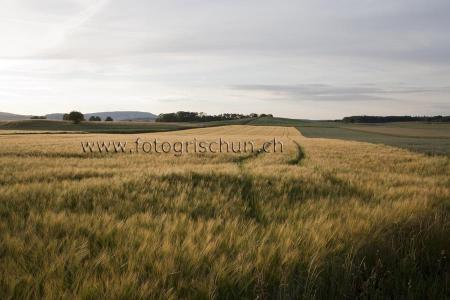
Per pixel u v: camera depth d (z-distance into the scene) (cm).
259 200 764
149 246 414
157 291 322
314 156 2534
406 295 338
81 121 14325
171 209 653
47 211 576
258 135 8075
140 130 10719
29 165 1627
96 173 1262
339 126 16362
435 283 346
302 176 1176
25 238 454
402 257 418
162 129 11362
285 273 358
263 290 326
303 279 358
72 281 339
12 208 617
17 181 1041
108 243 445
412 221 542
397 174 1409
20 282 328
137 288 324
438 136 8869
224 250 423
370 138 7638
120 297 310
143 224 526
